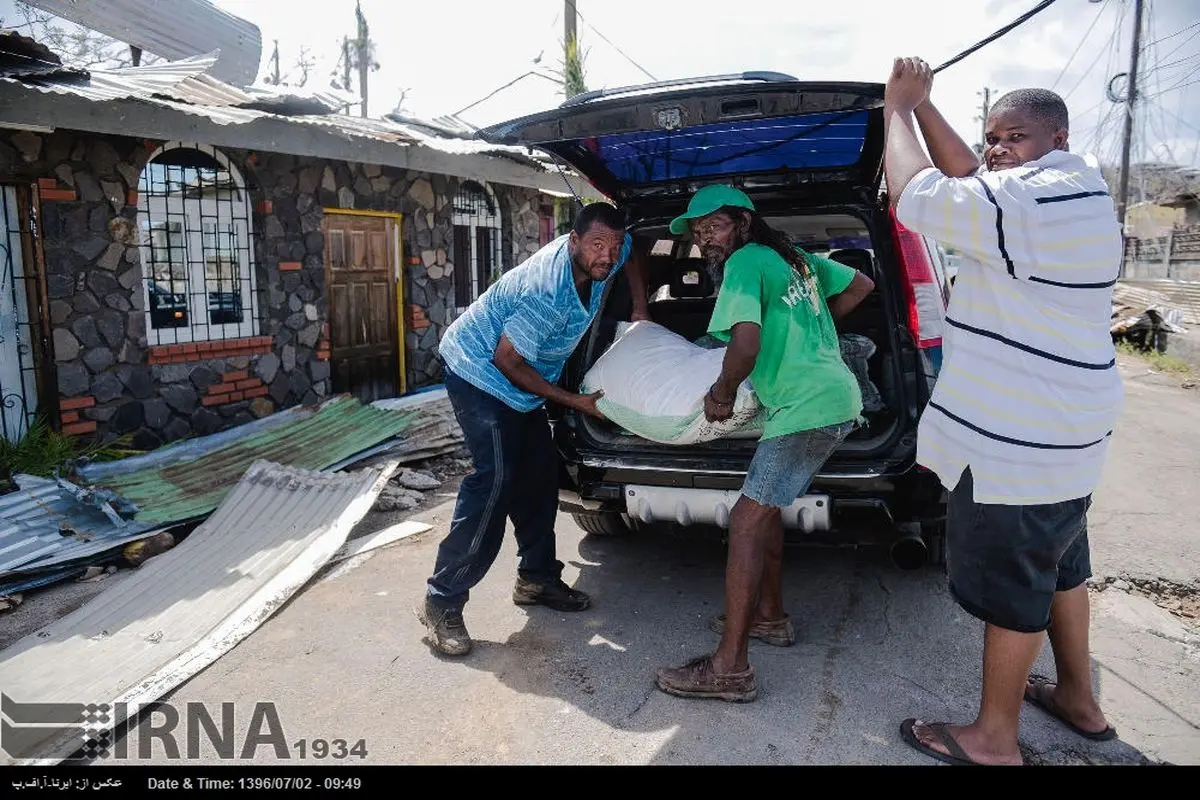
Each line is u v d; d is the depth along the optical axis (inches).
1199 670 121.3
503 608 143.6
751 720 107.4
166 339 242.4
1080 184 83.1
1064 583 100.6
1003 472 86.7
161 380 237.6
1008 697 94.9
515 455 127.4
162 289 240.4
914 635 131.3
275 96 244.1
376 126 279.9
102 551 163.8
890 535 122.8
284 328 271.7
